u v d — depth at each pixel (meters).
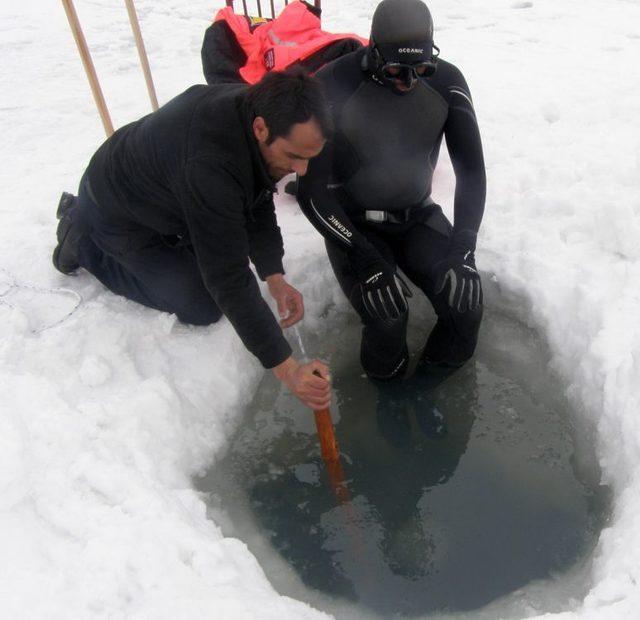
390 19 1.99
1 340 2.27
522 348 2.55
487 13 5.29
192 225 1.70
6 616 1.52
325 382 1.84
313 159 2.07
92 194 2.20
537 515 2.09
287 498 2.18
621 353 2.17
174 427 2.12
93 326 2.37
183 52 4.90
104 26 5.50
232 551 1.76
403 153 2.23
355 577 1.96
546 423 2.34
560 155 3.20
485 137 3.45
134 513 1.76
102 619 1.51
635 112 3.53
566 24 4.97
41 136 3.81
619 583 1.58
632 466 1.91
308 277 2.71
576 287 2.44
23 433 1.93
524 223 2.83
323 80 2.20
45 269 2.71
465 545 2.04
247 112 1.58
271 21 3.37
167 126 1.77
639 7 5.24
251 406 2.42
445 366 2.49
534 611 1.81
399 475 2.27
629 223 2.58
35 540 1.68
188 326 2.48
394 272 2.30
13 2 6.27
